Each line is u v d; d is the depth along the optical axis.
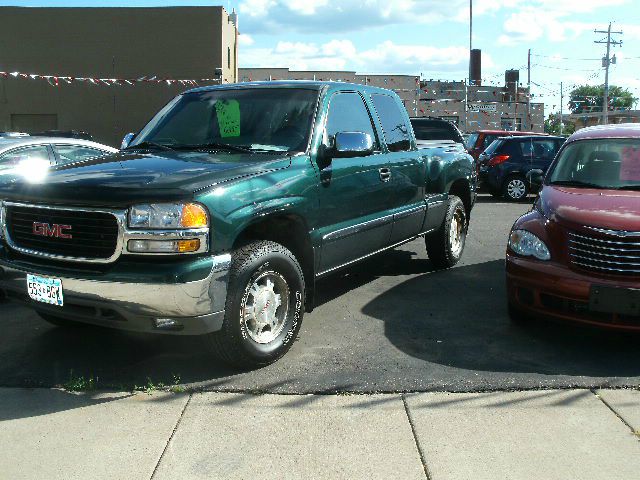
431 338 5.04
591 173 5.83
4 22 24.12
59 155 7.71
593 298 4.55
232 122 5.22
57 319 5.08
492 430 3.53
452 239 7.42
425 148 6.88
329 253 5.10
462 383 4.14
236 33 29.34
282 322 4.55
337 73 40.69
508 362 4.52
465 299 6.16
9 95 24.52
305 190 4.70
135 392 4.03
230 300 4.09
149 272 3.78
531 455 3.28
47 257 4.08
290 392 4.02
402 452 3.31
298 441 3.43
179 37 24.45
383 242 5.98
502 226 11.13
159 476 3.11
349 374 4.30
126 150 5.14
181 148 5.08
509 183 16.02
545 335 5.10
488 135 18.44
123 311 3.84
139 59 24.55
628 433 3.49
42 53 24.41
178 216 3.80
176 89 24.78
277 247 4.43
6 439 3.46
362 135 4.98
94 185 4.00
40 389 4.07
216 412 3.76
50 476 3.11
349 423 3.62
